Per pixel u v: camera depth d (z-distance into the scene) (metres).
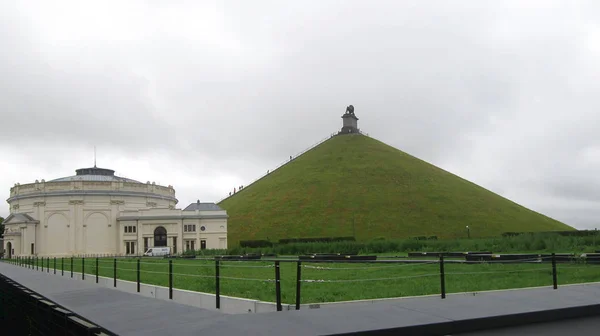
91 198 87.69
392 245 59.19
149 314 7.36
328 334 5.91
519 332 7.31
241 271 27.44
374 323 6.54
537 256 26.47
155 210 88.12
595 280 17.88
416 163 140.25
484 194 128.12
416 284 18.41
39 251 86.44
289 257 45.44
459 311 7.53
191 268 31.47
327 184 127.38
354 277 22.09
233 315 7.04
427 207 115.56
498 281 18.62
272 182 137.38
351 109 160.88
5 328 16.31
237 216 119.75
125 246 87.44
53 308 9.06
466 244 55.16
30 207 88.31
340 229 107.19
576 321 7.95
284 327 6.25
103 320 6.99
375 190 123.00
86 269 34.81
